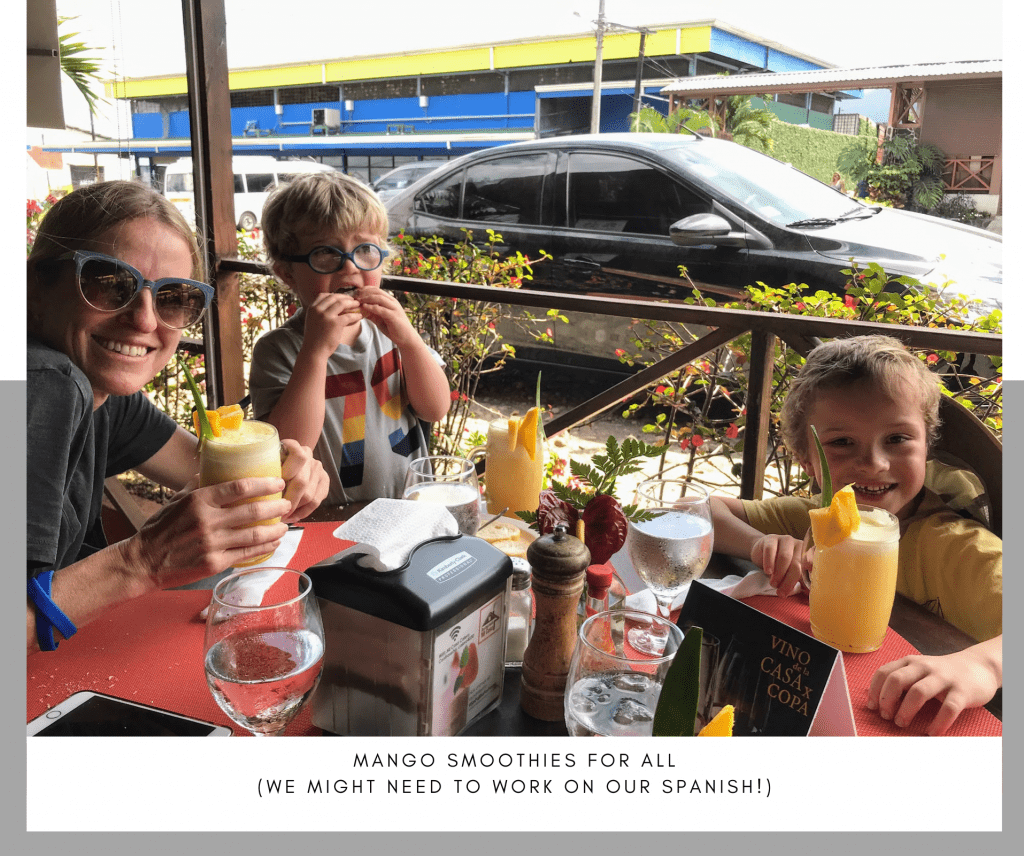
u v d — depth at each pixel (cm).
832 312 278
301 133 1384
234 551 98
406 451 192
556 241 450
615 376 477
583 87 1054
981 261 367
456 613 79
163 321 117
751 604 115
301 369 166
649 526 105
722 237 396
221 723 84
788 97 1391
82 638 99
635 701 72
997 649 95
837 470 138
